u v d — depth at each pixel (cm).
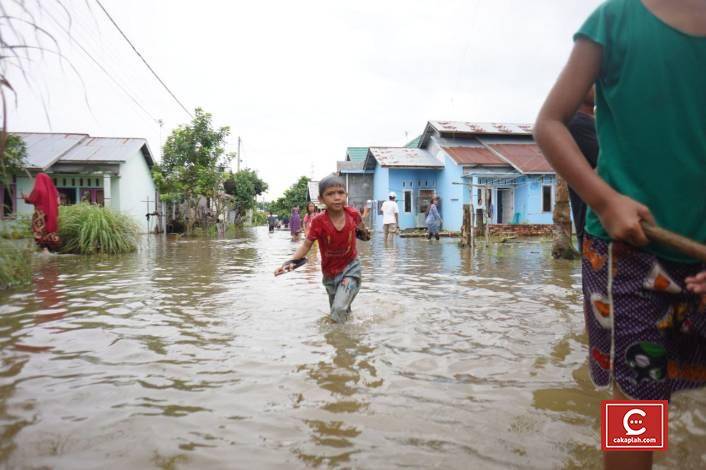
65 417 222
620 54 131
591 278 144
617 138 135
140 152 2419
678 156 128
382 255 1085
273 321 412
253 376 275
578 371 282
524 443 196
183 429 210
